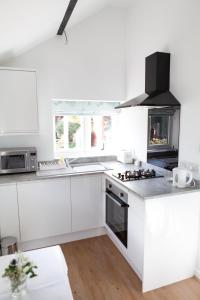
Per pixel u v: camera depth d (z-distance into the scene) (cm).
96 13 313
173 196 202
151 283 209
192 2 210
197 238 221
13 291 102
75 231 286
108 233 303
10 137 299
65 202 276
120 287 213
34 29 229
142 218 198
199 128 212
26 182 255
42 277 121
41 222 268
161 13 254
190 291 208
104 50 324
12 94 261
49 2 179
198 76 209
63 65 307
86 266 243
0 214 250
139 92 307
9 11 164
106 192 275
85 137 348
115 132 363
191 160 223
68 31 303
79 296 203
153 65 248
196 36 209
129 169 293
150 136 282
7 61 284
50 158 321
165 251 208
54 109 318
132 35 314
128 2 308
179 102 235
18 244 264
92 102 337
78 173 276
